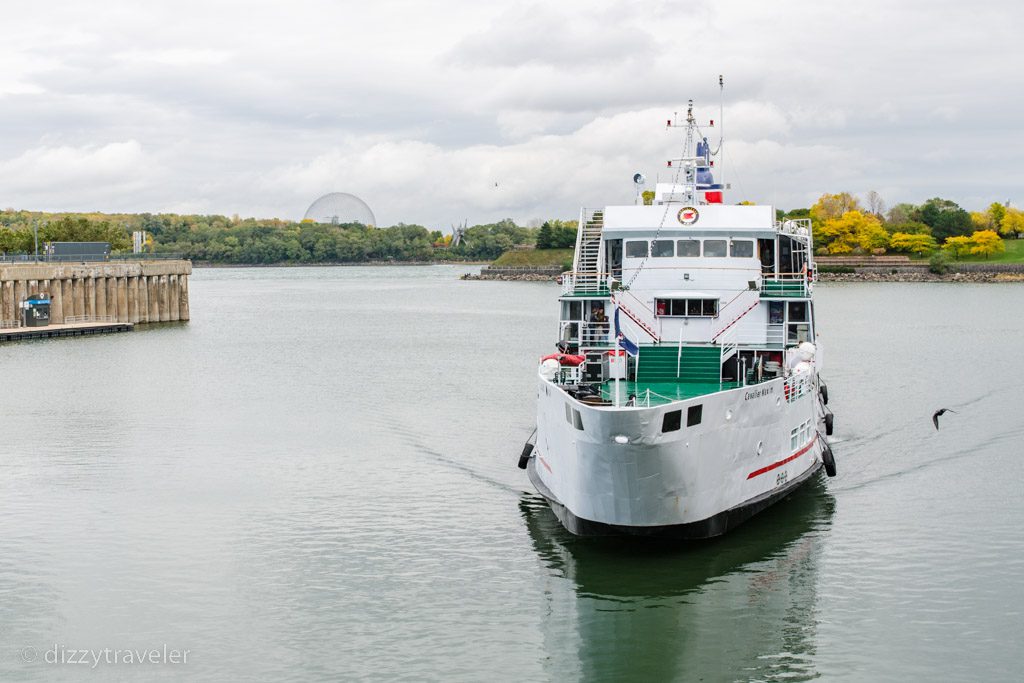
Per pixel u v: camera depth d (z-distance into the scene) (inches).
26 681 1159.0
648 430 1347.2
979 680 1141.7
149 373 3395.7
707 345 1787.6
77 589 1402.6
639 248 1884.8
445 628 1280.8
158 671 1178.0
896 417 2479.1
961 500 1758.1
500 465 2022.6
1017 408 2583.7
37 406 2726.4
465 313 6560.0
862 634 1254.3
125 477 1947.6
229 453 2145.7
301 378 3287.4
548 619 1302.9
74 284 4923.7
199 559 1510.8
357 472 1980.8
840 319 5477.4
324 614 1321.4
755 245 1850.4
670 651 1221.1
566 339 1916.8
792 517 1667.1
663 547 1487.5
